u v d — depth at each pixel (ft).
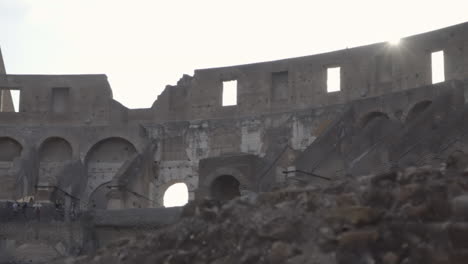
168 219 163.73
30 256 173.17
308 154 182.19
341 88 210.59
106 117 238.07
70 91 240.73
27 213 182.91
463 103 172.65
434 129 158.30
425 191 77.71
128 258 96.89
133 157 214.48
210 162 198.39
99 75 241.55
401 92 187.11
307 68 217.56
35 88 240.94
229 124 224.53
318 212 83.97
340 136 190.19
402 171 84.69
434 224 73.31
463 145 150.61
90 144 231.71
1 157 236.22
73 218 179.83
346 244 76.79
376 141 178.09
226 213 93.66
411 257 72.74
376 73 205.46
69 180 219.20
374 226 77.71
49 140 236.22
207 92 230.27
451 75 188.75
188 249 91.86
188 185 224.94
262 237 84.58
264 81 223.30
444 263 70.38
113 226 169.89
